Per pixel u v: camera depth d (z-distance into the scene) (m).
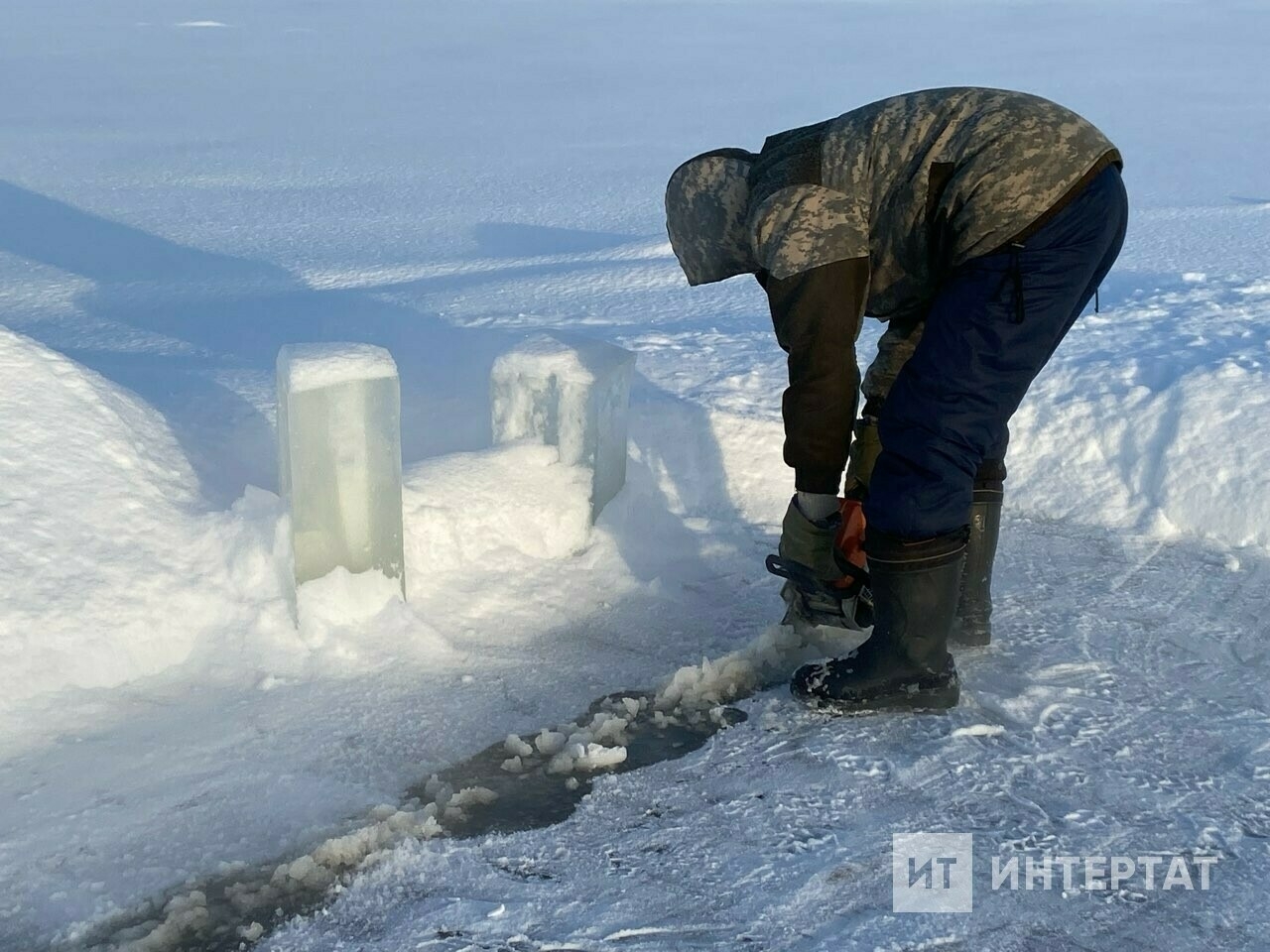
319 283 7.82
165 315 6.84
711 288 7.52
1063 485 4.02
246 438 4.09
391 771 2.45
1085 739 2.58
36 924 2.00
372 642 2.91
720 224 2.68
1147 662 2.93
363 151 14.46
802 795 2.38
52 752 2.44
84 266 8.38
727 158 2.67
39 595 2.69
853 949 1.96
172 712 2.61
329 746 2.52
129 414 3.41
